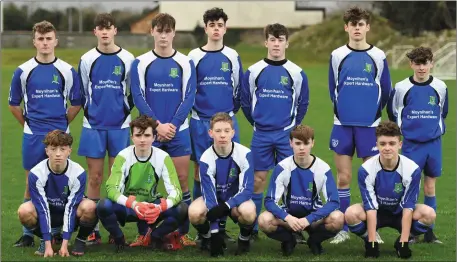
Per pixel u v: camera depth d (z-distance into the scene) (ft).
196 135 27.17
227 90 27.04
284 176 23.76
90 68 26.08
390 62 129.49
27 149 25.75
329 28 152.97
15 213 29.84
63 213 24.00
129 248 24.36
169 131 25.70
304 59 141.38
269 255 23.39
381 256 23.34
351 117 26.37
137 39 151.23
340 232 25.88
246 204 23.36
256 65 26.84
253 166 24.26
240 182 23.80
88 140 26.20
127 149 24.03
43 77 25.57
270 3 167.73
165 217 23.77
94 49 26.35
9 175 38.52
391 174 23.32
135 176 23.79
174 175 23.91
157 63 26.27
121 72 26.27
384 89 26.78
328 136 53.01
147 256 23.11
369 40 144.05
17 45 153.07
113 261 22.34
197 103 27.12
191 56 27.17
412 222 23.70
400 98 26.30
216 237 23.04
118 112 26.25
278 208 23.20
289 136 25.84
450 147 47.60
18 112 26.32
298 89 26.81
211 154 23.93
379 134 22.89
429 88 26.03
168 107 26.30
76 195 23.24
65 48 149.69
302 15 167.22
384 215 24.11
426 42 137.59
